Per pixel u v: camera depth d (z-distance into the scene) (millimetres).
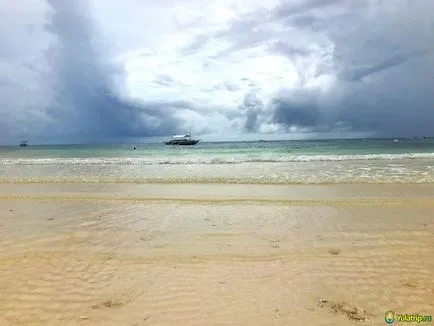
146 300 4520
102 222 8812
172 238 7371
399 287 4820
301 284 4969
